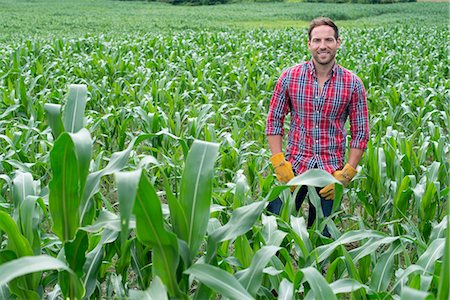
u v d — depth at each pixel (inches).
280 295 97.0
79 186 86.5
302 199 155.5
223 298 110.7
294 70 145.0
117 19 1813.5
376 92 347.6
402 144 199.2
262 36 834.8
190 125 239.6
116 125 249.8
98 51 569.9
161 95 337.4
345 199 225.9
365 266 125.9
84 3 2546.8
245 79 437.4
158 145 226.7
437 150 193.6
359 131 144.9
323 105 142.5
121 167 91.0
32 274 97.3
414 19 1798.7
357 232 111.4
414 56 602.5
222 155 197.2
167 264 82.3
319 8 2331.4
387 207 169.5
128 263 116.5
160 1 2753.4
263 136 261.0
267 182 146.9
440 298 58.6
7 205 145.0
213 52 629.0
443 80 413.7
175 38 729.0
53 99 311.7
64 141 81.4
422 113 289.4
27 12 2032.5
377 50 628.7
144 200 77.1
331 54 138.2
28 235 96.7
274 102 148.6
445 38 866.1
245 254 110.0
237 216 91.5
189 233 84.8
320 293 83.7
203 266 81.0
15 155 203.8
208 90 370.0
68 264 91.7
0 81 395.9
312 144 146.2
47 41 696.4
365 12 2118.6
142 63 496.4
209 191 83.9
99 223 88.2
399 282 101.7
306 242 119.7
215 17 1948.8
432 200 174.1
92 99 338.3
